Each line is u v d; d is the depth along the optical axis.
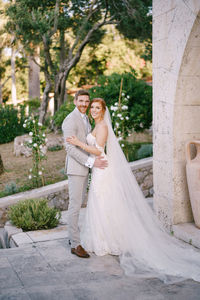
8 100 34.72
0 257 3.59
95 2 12.91
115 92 8.37
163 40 4.29
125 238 3.63
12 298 2.57
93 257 3.62
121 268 3.30
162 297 2.65
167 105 4.31
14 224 4.97
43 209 4.99
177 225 4.32
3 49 25.67
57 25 12.73
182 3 3.78
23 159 9.44
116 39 25.70
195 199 4.02
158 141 4.62
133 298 2.62
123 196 3.74
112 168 3.79
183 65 3.96
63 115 9.55
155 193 4.84
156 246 3.63
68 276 3.07
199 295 2.69
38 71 21.06
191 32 3.69
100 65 27.22
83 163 3.65
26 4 12.34
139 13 12.80
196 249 3.79
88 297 2.62
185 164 4.30
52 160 8.97
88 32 14.07
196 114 4.23
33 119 6.88
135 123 8.19
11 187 6.57
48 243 4.12
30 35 12.48
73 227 3.69
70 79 29.06
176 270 3.18
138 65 27.03
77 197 3.71
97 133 3.71
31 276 3.06
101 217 3.68
